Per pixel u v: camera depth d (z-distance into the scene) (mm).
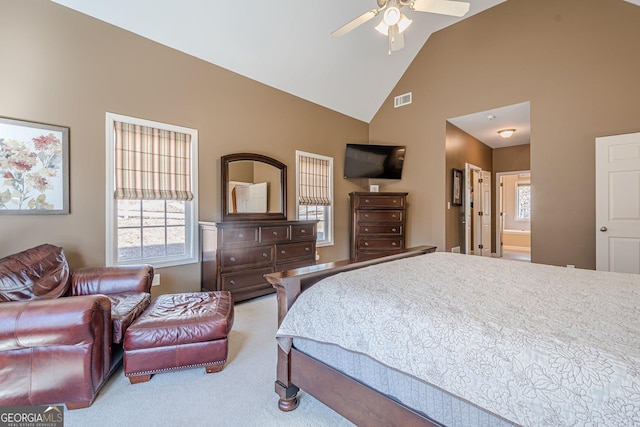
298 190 4637
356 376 1323
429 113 5000
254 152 4051
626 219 3344
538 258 3994
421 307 1205
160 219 3279
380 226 4891
